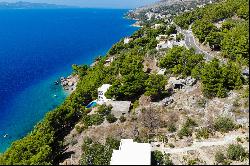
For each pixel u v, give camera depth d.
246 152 93.31
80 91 155.88
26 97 186.25
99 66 194.50
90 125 121.00
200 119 110.94
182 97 122.31
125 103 126.75
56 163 101.88
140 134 109.81
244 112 106.44
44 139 103.25
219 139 100.81
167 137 105.38
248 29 134.62
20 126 150.12
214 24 182.62
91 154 98.62
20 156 95.62
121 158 84.81
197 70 127.88
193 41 181.38
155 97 127.31
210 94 116.50
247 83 116.81
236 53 127.81
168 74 142.12
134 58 174.00
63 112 125.31
